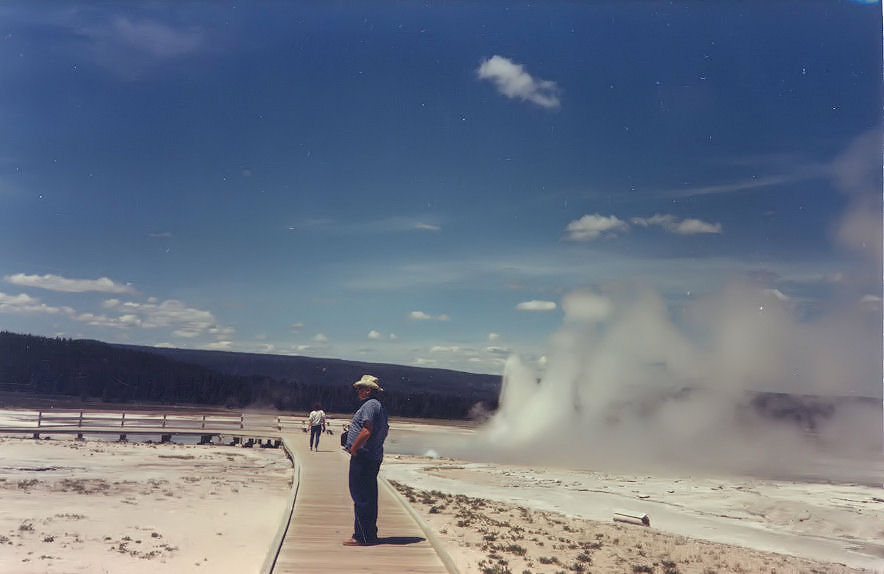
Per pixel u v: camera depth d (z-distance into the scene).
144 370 96.12
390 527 11.32
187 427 41.53
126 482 21.44
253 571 11.77
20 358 88.75
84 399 82.31
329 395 104.00
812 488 36.62
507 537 15.23
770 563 15.70
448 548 13.38
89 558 11.88
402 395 109.56
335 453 27.62
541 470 39.66
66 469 24.16
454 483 30.06
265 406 95.12
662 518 24.22
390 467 35.00
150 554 12.42
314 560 8.98
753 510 27.27
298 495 14.87
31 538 12.92
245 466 28.58
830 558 18.55
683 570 13.66
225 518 16.47
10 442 32.16
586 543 15.63
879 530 23.59
